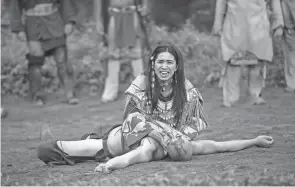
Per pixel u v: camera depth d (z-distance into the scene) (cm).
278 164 744
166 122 838
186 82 847
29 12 1734
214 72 2050
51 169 811
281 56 1914
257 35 1452
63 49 1786
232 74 1521
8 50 2141
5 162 979
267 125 1186
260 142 888
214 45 2202
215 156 838
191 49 2202
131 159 775
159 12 2639
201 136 1106
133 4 1798
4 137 1288
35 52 1745
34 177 765
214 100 1675
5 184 726
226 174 677
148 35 1873
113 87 1808
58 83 2053
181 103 830
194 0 2670
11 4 1708
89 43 2320
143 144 799
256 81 1530
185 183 643
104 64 1833
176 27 2603
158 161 815
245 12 1442
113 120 1462
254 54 1472
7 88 1969
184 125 843
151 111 831
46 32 1736
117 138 830
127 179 690
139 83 834
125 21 1784
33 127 1425
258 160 779
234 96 1534
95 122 1445
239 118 1315
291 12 1452
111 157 841
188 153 798
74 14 1773
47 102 1847
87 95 1956
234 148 872
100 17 1808
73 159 850
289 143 935
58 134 1286
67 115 1580
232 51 1480
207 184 636
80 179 717
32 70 1789
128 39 1784
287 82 1513
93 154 846
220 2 1472
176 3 2662
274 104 1509
